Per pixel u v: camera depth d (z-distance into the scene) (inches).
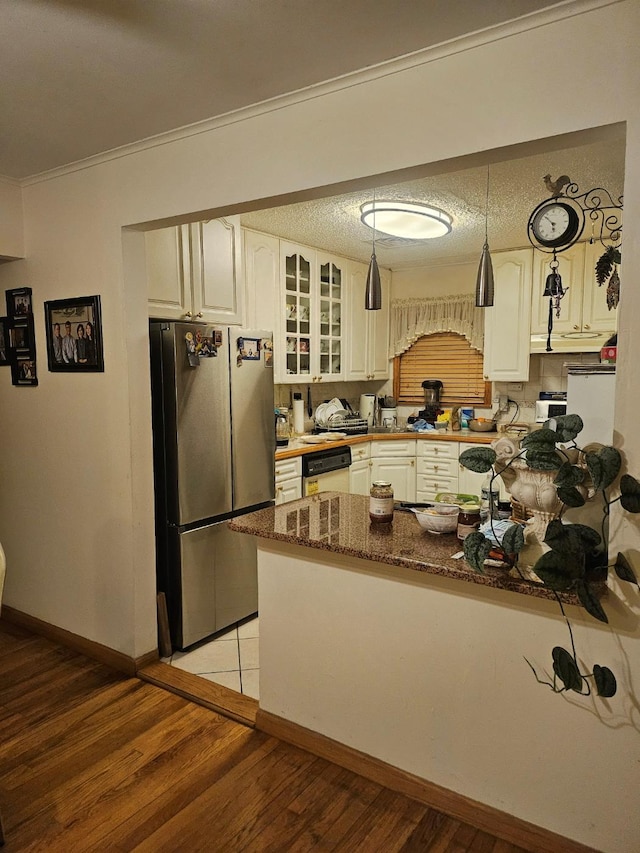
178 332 110.6
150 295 113.7
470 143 65.7
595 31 57.7
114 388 104.7
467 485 189.6
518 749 69.4
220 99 79.1
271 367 133.6
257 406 130.3
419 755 76.8
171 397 111.7
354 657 81.3
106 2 57.3
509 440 67.1
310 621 85.0
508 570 66.7
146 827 72.6
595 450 64.1
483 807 72.1
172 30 62.6
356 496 105.0
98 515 110.7
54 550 120.1
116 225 100.5
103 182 101.6
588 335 171.8
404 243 172.2
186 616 117.0
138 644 109.0
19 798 77.6
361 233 160.7
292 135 79.0
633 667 61.7
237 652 117.6
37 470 121.2
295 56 68.3
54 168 106.5
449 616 72.9
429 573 72.4
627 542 59.8
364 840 70.5
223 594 124.9
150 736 90.7
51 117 84.7
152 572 110.6
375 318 212.4
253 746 88.0
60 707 98.5
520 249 180.9
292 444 169.6
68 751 87.1
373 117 72.1
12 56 67.5
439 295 210.4
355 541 78.1
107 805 76.3
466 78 65.3
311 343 179.9
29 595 127.2
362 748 81.8
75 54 67.3
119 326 102.5
